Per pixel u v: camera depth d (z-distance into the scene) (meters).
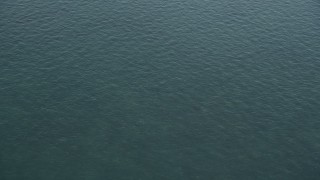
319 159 72.00
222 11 112.06
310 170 69.88
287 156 72.25
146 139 73.88
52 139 72.81
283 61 95.25
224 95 84.56
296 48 99.94
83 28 100.94
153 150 71.81
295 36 104.19
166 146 72.69
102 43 96.25
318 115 81.12
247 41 100.88
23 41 95.38
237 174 68.62
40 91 82.38
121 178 66.69
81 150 71.12
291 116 80.56
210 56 94.94
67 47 94.31
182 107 81.06
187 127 76.81
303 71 92.62
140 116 78.44
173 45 97.44
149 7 111.25
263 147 73.69
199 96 83.88
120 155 70.56
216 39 100.75
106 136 74.00
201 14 110.00
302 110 82.12
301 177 68.56
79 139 73.12
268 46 99.88
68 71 87.69
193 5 113.94
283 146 74.12
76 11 107.44
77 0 112.44
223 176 68.19
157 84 86.06
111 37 98.38
